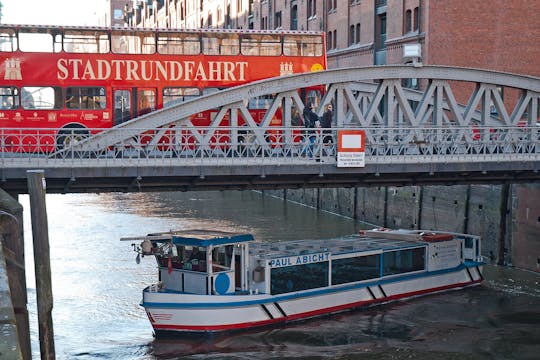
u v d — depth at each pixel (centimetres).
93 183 2303
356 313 2625
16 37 2838
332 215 5097
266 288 2402
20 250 1666
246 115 2428
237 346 2248
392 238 2995
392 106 2594
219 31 3031
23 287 1491
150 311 2320
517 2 4234
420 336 2345
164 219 4866
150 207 5597
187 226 4522
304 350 2211
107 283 2972
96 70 2905
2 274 1097
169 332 2312
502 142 2569
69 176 2167
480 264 3012
